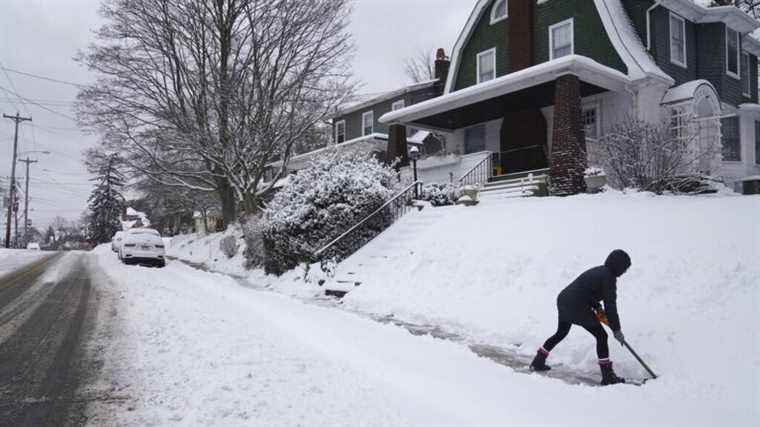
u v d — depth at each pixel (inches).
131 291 446.0
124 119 847.7
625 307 272.8
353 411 172.6
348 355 249.6
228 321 316.2
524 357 253.3
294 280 527.5
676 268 283.7
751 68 885.8
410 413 174.6
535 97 693.9
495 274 358.9
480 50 882.1
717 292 250.8
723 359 205.6
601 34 701.9
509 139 775.1
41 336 277.3
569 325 225.8
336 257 520.7
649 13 689.6
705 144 617.6
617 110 657.6
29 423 159.5
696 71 762.8
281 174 914.7
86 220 3294.8
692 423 164.7
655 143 497.0
